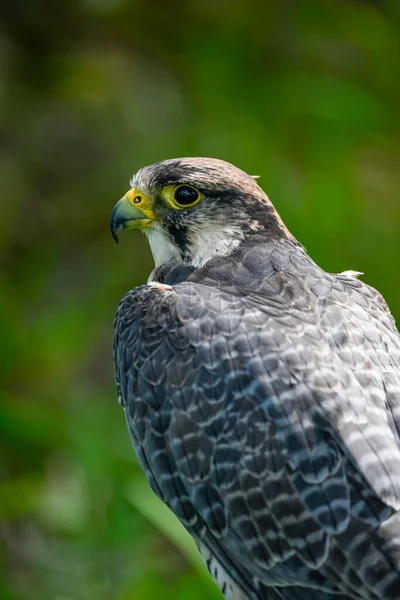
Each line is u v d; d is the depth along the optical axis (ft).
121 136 50.34
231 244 28.50
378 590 22.93
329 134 46.93
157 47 50.98
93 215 49.26
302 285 26.84
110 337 46.06
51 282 47.80
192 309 26.32
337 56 49.32
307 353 24.86
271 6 49.98
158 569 37.78
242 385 24.84
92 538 38.70
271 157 45.47
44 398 44.09
